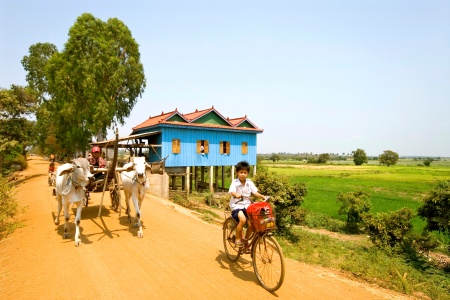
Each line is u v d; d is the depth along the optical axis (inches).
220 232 362.0
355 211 764.0
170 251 271.7
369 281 315.0
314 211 955.3
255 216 193.8
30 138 978.1
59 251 262.1
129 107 1433.3
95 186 332.2
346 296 209.0
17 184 862.5
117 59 1213.1
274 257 233.1
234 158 1037.2
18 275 214.4
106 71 1204.5
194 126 915.4
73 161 275.0
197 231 355.3
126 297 183.6
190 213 531.2
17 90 927.7
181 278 213.2
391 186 1662.2
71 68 1162.6
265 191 612.4
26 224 358.9
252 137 1090.7
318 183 1824.6
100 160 366.3
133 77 1355.8
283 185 611.8
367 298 212.8
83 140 1244.5
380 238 558.9
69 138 1233.4
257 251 209.8
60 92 1165.7
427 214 558.6
